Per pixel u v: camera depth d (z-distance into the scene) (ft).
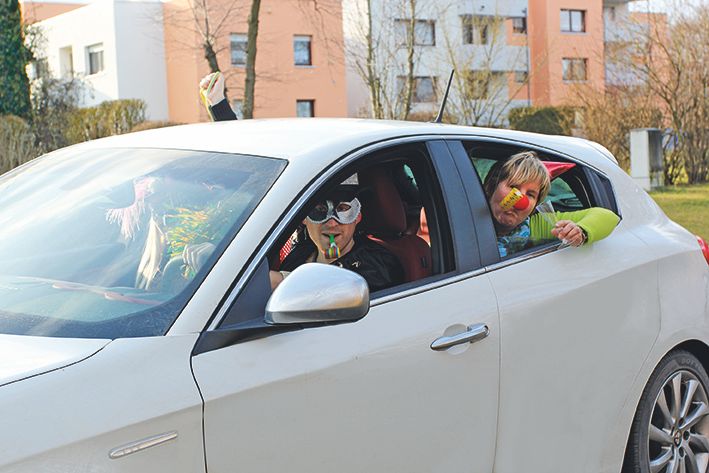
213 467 9.11
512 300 12.43
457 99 120.47
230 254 9.92
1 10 76.84
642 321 14.39
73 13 165.78
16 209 11.86
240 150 11.50
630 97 88.17
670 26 87.04
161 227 10.55
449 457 11.51
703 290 15.80
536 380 12.64
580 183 15.14
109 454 8.38
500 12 161.38
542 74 177.27
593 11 180.75
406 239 13.09
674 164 85.87
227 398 9.21
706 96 85.20
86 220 11.14
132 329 9.26
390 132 12.26
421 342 11.16
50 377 8.42
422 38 130.41
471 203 12.68
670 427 15.12
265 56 157.69
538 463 12.76
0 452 7.81
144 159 11.91
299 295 9.57
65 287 10.05
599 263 13.93
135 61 158.71
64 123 89.20
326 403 10.08
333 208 12.55
